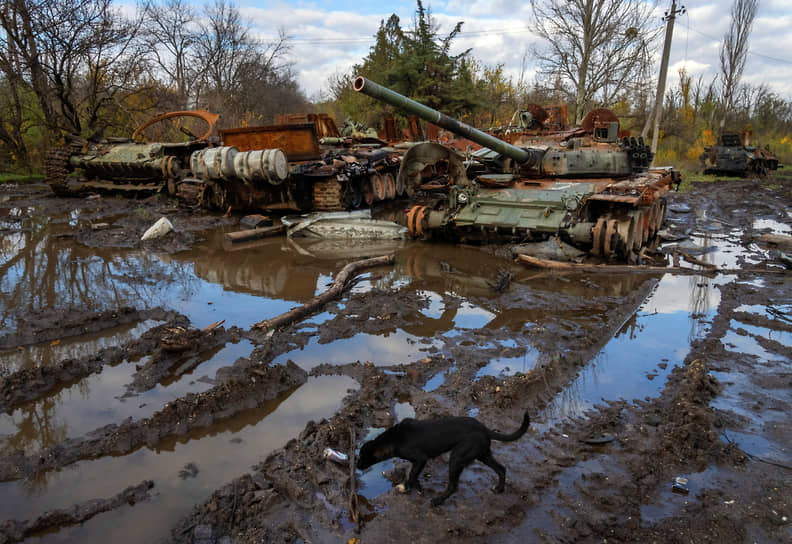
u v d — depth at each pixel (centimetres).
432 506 338
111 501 344
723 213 1698
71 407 466
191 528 319
